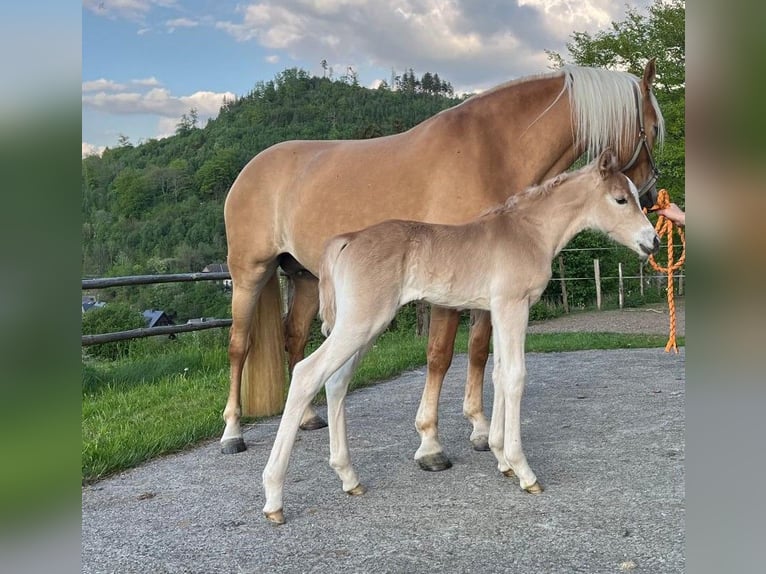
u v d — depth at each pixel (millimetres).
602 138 3898
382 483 3523
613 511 2947
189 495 3498
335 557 2662
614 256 17953
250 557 2701
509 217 3336
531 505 3086
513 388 3234
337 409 3336
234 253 4660
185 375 7344
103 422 5082
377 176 3959
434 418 3785
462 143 3805
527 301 3314
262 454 4234
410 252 3172
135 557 2740
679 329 11781
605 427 4449
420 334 10906
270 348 4891
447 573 2473
